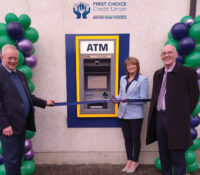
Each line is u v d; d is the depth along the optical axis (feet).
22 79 6.15
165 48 5.91
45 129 8.71
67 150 8.84
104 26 8.10
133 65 7.13
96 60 8.18
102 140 8.75
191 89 5.82
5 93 5.40
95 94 8.39
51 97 8.50
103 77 8.37
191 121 7.39
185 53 7.09
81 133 8.72
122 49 8.18
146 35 8.13
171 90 5.83
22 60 6.89
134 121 7.47
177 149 5.97
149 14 8.02
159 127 6.34
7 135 5.47
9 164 5.70
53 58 8.29
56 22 8.08
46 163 8.86
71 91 8.43
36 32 7.37
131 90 7.30
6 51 5.45
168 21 8.03
